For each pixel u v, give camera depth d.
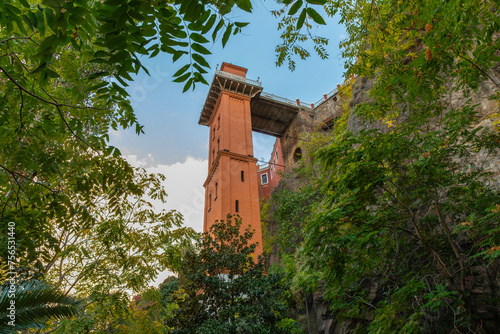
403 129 7.09
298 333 12.55
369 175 6.60
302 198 19.62
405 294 6.05
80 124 4.09
